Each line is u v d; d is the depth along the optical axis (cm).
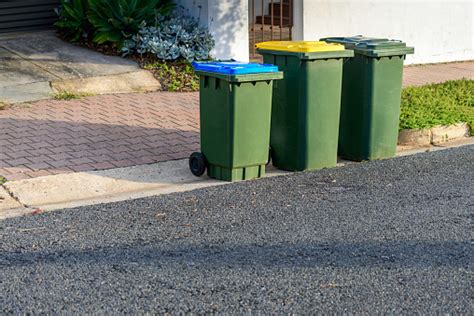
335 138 931
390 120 967
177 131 1060
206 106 875
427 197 808
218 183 869
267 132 882
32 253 654
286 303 556
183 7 1464
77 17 1412
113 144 991
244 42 1470
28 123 1065
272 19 1591
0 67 1280
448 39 1731
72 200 818
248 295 569
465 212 758
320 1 1555
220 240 682
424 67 1661
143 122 1096
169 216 750
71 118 1099
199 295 570
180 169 917
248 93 854
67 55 1357
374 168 927
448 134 1082
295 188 843
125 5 1374
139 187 859
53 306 554
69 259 639
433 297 568
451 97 1245
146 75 1320
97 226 722
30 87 1226
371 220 733
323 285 586
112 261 635
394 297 567
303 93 894
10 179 852
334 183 862
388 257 641
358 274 607
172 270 615
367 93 944
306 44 904
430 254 648
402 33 1662
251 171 884
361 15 1608
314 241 678
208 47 1398
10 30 1455
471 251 655
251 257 641
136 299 563
